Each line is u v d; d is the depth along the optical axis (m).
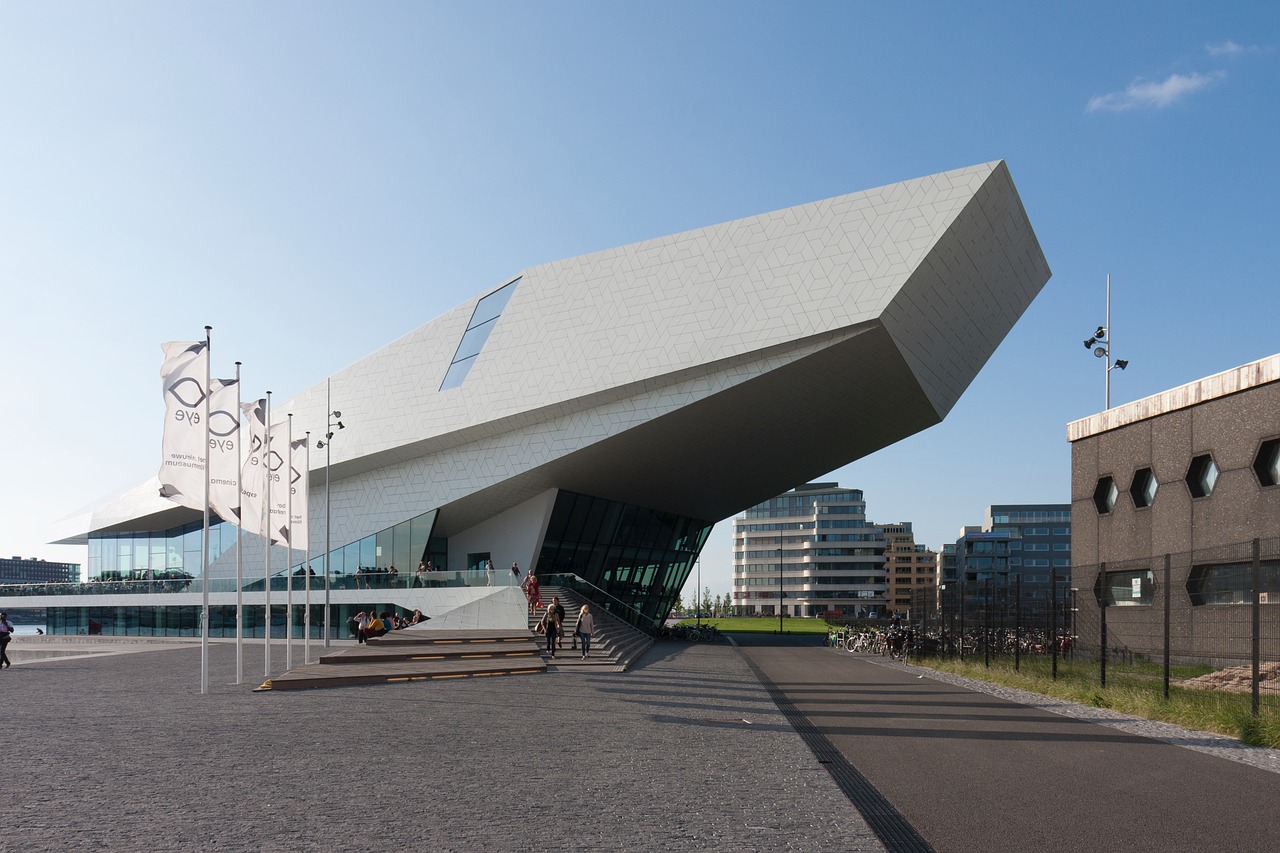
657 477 39.38
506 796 7.54
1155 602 23.77
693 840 6.19
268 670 20.50
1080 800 7.71
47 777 8.35
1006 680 18.95
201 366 17.20
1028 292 35.91
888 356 29.83
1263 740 10.71
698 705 14.70
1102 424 27.02
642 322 32.47
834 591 119.31
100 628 51.88
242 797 7.46
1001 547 123.62
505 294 36.84
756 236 30.22
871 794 7.90
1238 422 21.23
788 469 43.25
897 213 27.59
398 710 13.84
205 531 17.02
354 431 41.16
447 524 40.31
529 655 23.50
